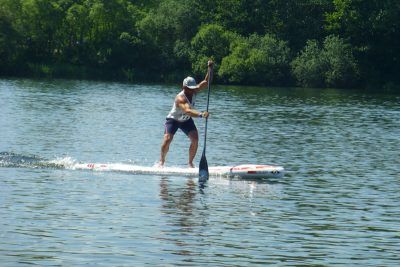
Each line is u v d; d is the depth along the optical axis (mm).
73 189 28703
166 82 136625
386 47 140250
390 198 29031
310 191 30062
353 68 134125
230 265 19703
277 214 25656
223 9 145500
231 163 37188
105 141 43812
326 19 139625
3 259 19484
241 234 22797
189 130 33656
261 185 31062
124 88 108125
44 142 42312
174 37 144250
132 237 22016
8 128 48562
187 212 25438
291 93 110688
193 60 138500
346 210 26609
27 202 26078
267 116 66625
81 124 53281
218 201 27469
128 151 40000
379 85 136750
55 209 25172
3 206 25297
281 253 20906
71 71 139125
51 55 144875
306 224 24328
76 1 150625
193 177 32438
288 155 40781
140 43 141375
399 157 41156
